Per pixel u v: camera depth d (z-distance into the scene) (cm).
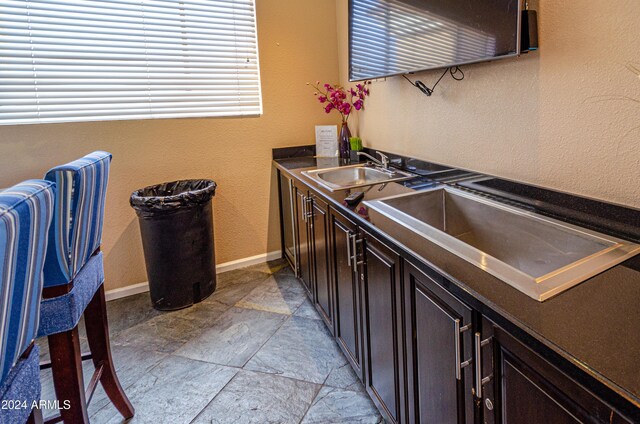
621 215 112
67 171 114
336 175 245
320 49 303
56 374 126
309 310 243
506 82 149
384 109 243
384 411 144
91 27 243
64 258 119
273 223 317
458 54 150
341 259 172
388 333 132
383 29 198
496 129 156
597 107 117
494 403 85
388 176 212
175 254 246
